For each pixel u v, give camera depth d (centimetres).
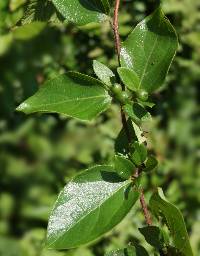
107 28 72
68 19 29
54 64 71
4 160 106
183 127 81
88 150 83
